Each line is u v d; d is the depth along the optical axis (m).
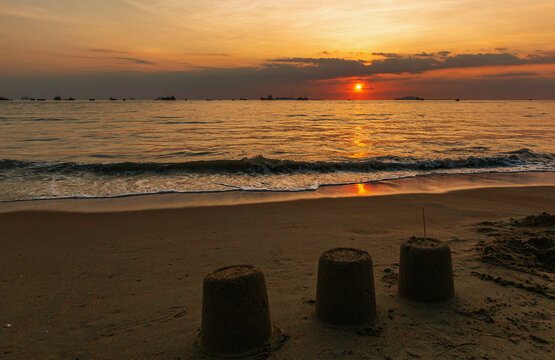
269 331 3.17
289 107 93.12
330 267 3.40
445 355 2.97
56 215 7.81
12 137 22.44
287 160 14.59
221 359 2.91
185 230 6.78
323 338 3.18
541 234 5.80
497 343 3.13
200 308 3.84
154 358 2.99
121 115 47.09
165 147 19.23
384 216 7.68
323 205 8.66
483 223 6.84
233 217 7.64
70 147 18.70
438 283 3.79
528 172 13.34
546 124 36.34
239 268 3.21
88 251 5.69
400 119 44.66
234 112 59.94
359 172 13.16
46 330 3.47
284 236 6.36
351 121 40.50
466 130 29.70
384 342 3.13
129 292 4.25
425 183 11.46
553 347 3.08
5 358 3.05
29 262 5.23
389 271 4.71
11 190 10.01
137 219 7.53
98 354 3.08
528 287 4.15
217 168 12.95
